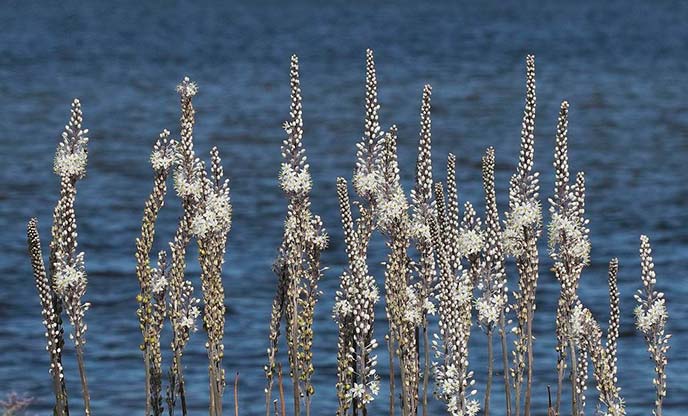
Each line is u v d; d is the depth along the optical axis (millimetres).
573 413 22766
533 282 22703
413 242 22484
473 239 22688
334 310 22109
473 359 49250
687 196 94688
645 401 46688
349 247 21656
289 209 21953
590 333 22484
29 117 153250
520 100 175625
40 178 102875
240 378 48969
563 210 22438
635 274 67812
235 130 140500
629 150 123688
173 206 90125
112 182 101000
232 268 69438
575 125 146250
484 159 23047
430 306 22234
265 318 58438
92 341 54219
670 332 55469
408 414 22125
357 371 22234
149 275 22422
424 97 21938
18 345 53656
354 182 22062
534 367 50031
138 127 144000
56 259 22375
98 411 45219
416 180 22438
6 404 28781
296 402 22094
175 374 22766
